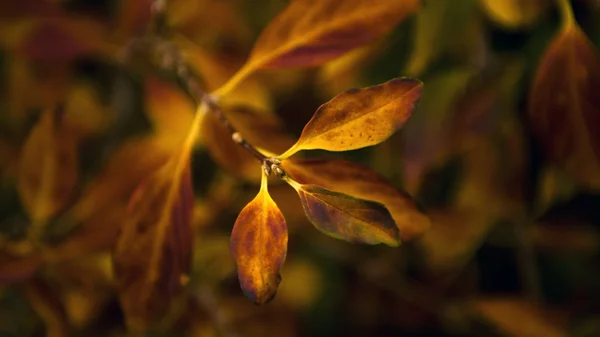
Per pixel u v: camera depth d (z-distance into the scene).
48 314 0.45
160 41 0.49
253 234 0.34
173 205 0.38
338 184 0.36
